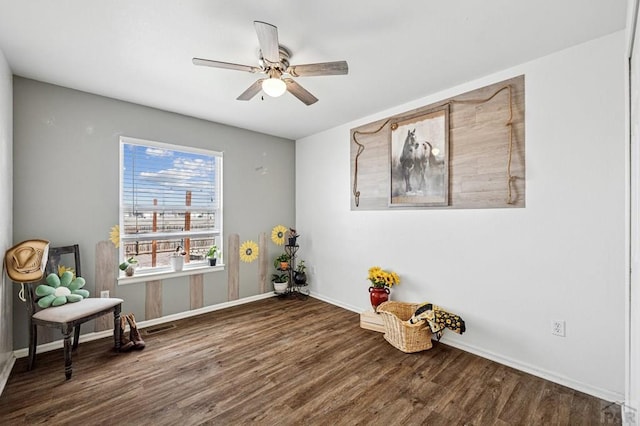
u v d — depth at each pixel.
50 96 2.63
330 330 3.05
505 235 2.37
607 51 1.91
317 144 4.21
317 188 4.21
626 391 1.76
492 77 2.45
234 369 2.29
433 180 2.84
